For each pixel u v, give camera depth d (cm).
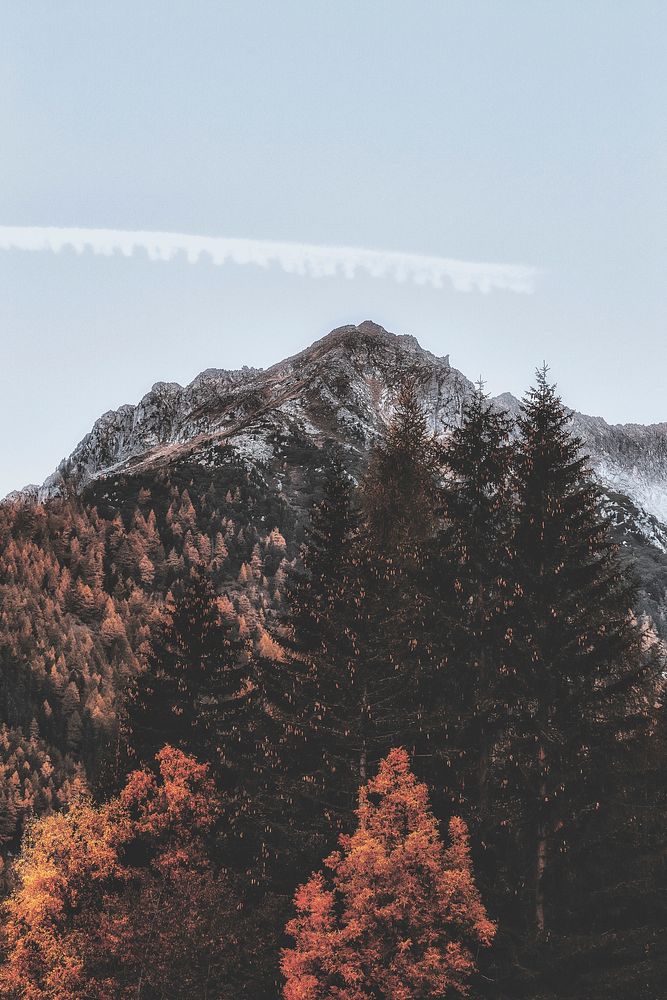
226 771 8506
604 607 7081
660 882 6750
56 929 7175
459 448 7881
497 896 6594
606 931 6450
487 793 7094
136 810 7800
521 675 7000
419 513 9156
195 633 9481
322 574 8769
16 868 7544
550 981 6222
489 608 7388
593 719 6812
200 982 6800
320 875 6569
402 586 7856
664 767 6781
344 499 9238
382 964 6094
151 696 9075
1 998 6956
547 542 7375
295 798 7706
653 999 6147
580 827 6688
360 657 7650
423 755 7306
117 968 6950
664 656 7056
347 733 7438
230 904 6994
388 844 6366
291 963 6191
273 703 8344
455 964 5966
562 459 7606
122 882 7456
